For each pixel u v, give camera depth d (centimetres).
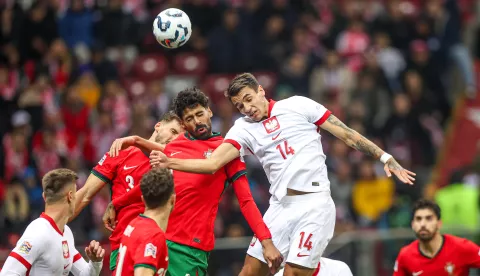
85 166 5334
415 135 5744
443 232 4088
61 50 5847
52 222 2498
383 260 4022
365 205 5028
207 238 2631
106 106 5584
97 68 5884
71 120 5456
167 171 2344
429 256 3192
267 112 2647
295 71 5853
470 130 5850
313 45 6203
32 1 6175
